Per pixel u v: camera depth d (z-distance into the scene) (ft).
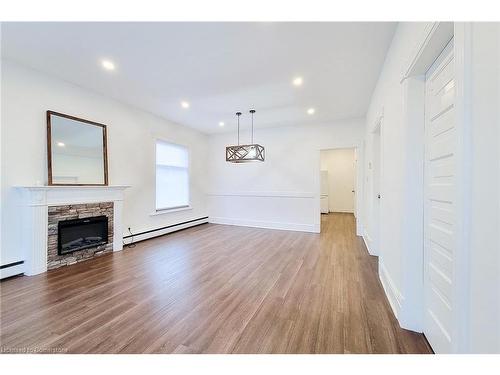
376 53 8.24
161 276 9.26
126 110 13.74
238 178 20.62
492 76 2.51
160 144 16.46
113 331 5.78
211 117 16.33
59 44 7.87
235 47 8.01
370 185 12.77
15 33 7.26
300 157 18.21
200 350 5.11
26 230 9.34
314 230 17.71
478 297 2.71
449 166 4.44
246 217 20.31
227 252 12.50
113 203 12.71
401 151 6.18
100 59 8.86
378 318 6.35
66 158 10.66
